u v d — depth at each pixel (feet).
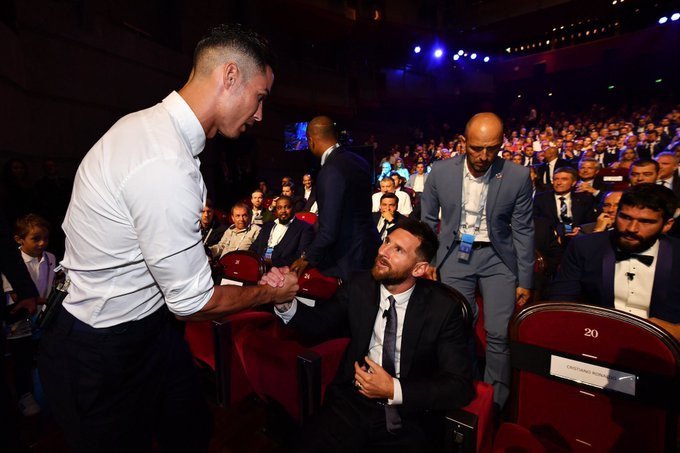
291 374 5.20
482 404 4.10
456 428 3.55
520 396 4.51
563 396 4.23
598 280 5.71
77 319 3.29
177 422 4.07
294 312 4.77
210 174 36.22
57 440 6.46
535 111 57.57
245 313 6.41
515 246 6.73
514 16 53.72
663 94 54.54
